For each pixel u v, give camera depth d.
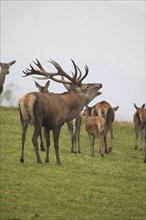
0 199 44.50
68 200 46.53
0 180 49.53
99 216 43.06
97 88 63.31
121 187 52.75
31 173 52.84
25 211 42.22
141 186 54.16
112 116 73.69
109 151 73.38
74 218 41.75
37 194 47.00
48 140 58.31
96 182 52.94
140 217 44.34
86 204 46.12
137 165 65.00
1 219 39.16
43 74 62.38
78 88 61.72
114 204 47.22
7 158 58.78
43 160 59.84
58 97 59.19
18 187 48.16
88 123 67.75
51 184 50.09
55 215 42.03
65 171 55.22
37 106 55.97
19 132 76.81
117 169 60.19
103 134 67.81
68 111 59.72
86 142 78.00
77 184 51.22
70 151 68.38
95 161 63.16
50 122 57.56
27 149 65.25
